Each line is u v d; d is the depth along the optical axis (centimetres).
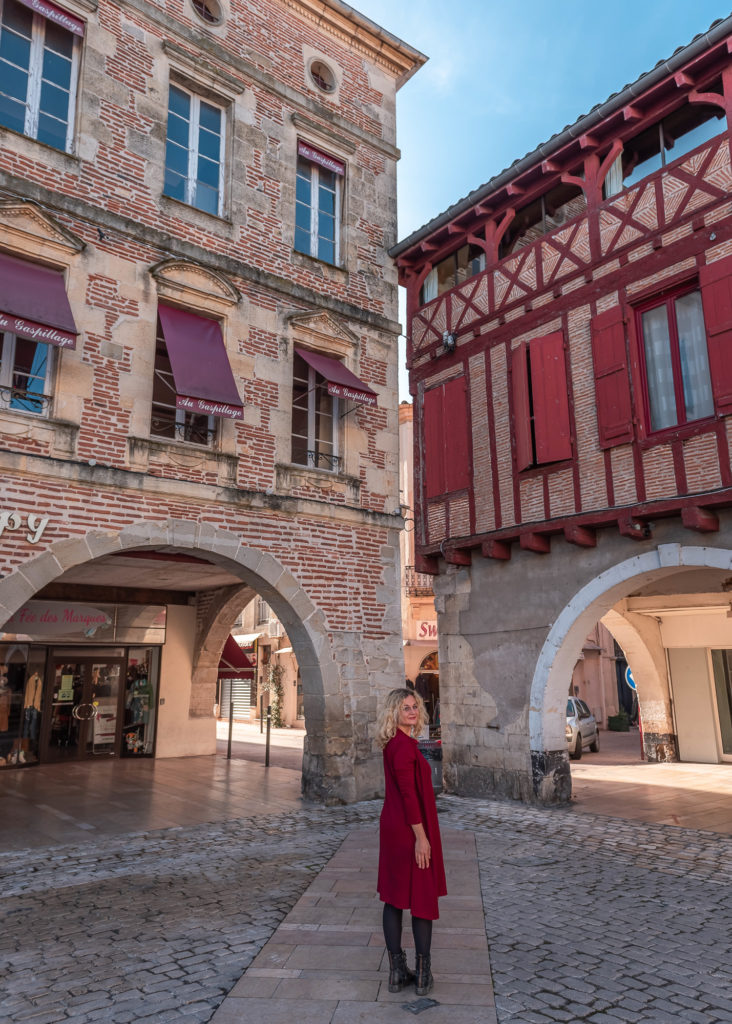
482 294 1179
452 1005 379
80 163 913
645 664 1509
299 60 1196
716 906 552
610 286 987
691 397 892
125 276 930
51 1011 384
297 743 1936
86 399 869
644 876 640
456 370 1209
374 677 1086
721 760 1434
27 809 993
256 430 1023
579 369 1011
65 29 953
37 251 858
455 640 1172
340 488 1107
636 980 415
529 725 1028
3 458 788
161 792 1123
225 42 1100
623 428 934
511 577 1095
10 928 517
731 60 880
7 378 838
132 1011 383
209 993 404
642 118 978
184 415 988
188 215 1012
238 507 984
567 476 1007
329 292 1164
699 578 1345
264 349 1055
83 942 486
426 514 1223
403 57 1336
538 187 1106
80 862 713
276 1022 363
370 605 1107
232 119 1093
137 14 1002
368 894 582
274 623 2656
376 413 1188
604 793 1101
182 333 959
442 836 809
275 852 742
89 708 1556
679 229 914
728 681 1441
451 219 1198
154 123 996
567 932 492
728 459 830
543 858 706
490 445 1126
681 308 916
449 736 1156
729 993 399
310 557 1049
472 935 482
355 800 1021
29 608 1448
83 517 845
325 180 1234
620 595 997
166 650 1631
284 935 488
